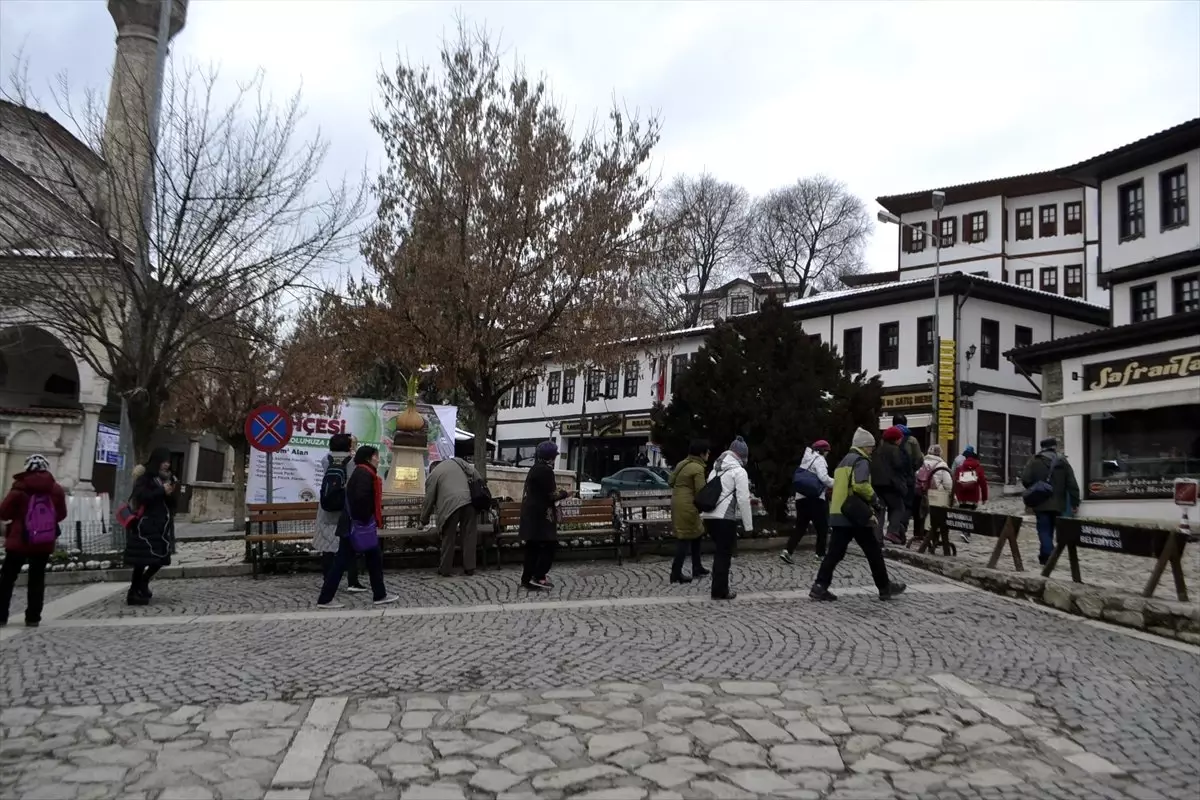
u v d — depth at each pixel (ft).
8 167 51.72
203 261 51.21
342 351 63.00
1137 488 76.02
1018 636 29.04
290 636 29.27
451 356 57.82
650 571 44.19
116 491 50.83
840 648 26.76
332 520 36.88
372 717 19.83
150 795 15.56
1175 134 83.10
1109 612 31.73
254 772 16.69
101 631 30.86
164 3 51.44
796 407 52.54
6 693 22.00
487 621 31.53
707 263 191.62
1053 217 178.50
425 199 58.90
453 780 16.38
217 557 51.57
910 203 191.01
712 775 16.76
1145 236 87.76
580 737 18.60
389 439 76.13
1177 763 17.89
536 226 58.44
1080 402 79.77
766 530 53.16
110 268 53.01
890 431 48.01
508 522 47.06
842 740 18.74
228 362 62.34
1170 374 72.49
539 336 58.85
